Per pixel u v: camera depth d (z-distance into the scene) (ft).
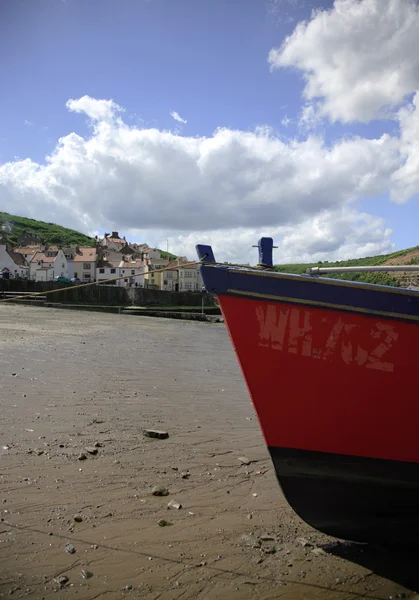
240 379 40.47
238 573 11.93
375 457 14.01
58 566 11.70
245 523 14.67
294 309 13.80
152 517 14.58
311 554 13.10
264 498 16.60
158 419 25.67
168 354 55.98
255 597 11.03
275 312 13.85
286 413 14.17
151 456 19.98
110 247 421.59
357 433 13.97
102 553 12.42
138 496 15.98
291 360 13.92
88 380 35.09
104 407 27.35
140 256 371.15
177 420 25.79
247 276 13.82
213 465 19.45
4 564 11.62
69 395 29.66
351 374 13.75
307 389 13.96
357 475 14.15
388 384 13.69
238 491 17.04
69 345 57.72
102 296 188.85
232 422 26.11
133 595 10.81
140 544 12.99
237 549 13.06
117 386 33.63
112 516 14.46
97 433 22.44
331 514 14.52
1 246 272.51
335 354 13.75
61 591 10.76
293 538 13.99
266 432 14.35
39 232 474.90
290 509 15.89
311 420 14.08
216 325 129.39
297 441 14.24
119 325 104.53
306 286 13.69
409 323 13.44
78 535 13.23
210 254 14.97
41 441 20.68
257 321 13.93
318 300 13.64
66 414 25.26
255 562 12.48
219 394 33.40
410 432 13.85
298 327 13.82
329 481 14.32
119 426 23.82
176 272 301.22
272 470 19.27
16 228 453.58
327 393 13.91
